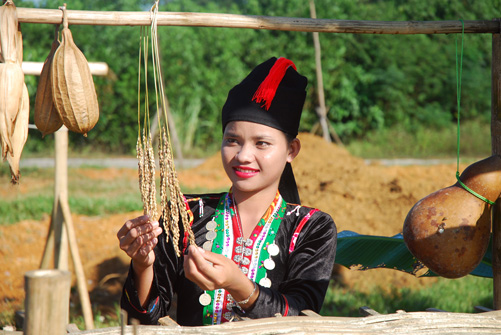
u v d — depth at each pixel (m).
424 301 5.02
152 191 1.49
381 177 7.83
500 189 1.73
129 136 17.78
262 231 1.82
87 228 7.36
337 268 5.95
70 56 1.39
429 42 20.83
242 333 1.22
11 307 4.98
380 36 20.39
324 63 19.45
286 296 1.67
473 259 1.73
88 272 5.84
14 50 1.39
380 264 2.51
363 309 1.45
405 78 20.31
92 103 1.41
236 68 19.03
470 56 20.67
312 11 13.79
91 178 12.15
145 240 1.55
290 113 1.78
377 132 19.73
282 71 1.72
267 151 1.75
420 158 17.66
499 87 1.85
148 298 1.74
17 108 1.38
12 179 1.41
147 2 19.36
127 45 17.89
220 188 11.04
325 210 7.02
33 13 1.42
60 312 0.92
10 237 7.00
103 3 17.56
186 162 16.06
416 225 1.76
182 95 18.25
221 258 1.51
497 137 1.85
